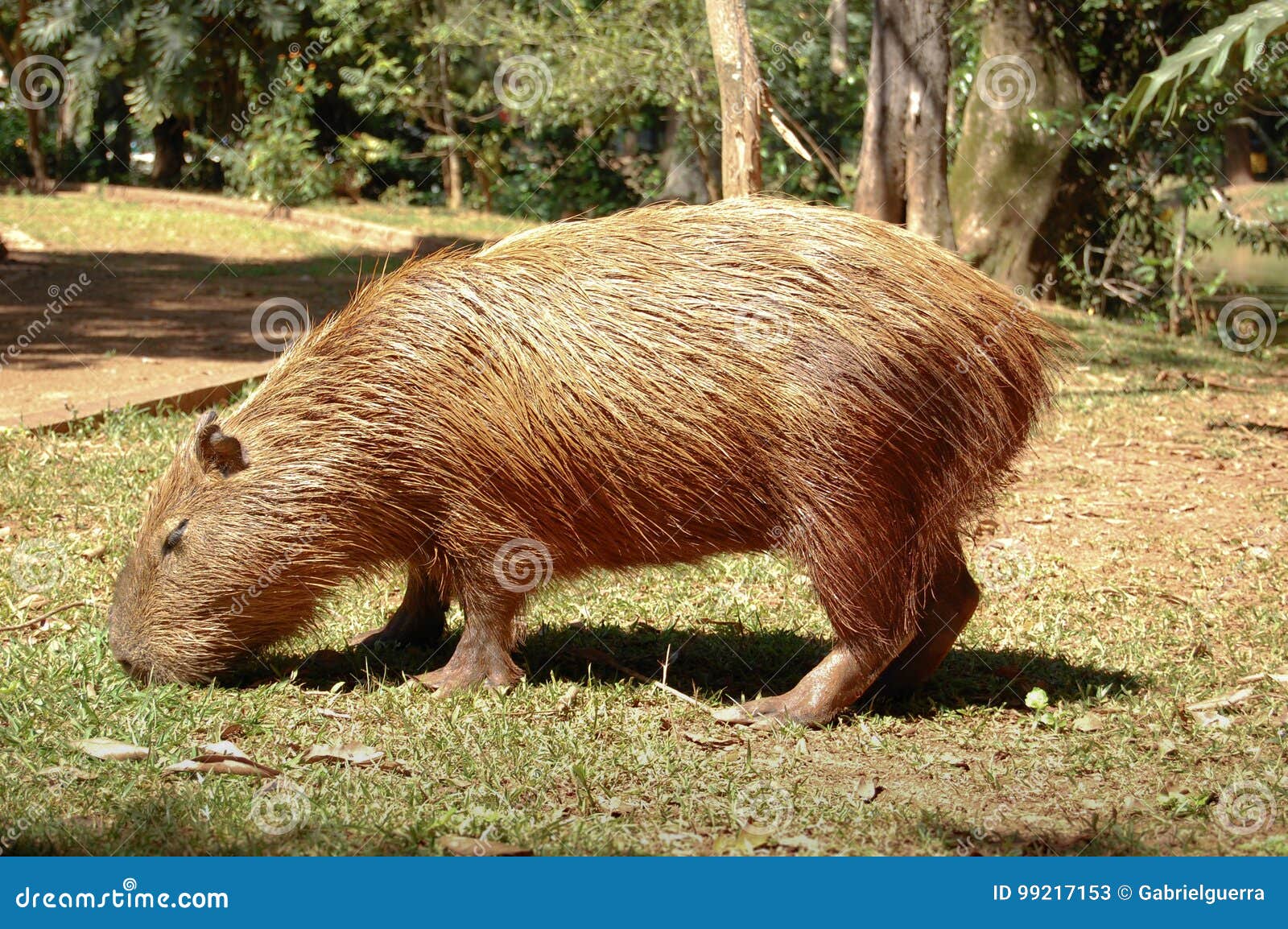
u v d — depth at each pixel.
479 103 20.72
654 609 5.61
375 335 4.44
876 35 12.36
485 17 18.25
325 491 4.39
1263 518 7.25
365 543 4.48
